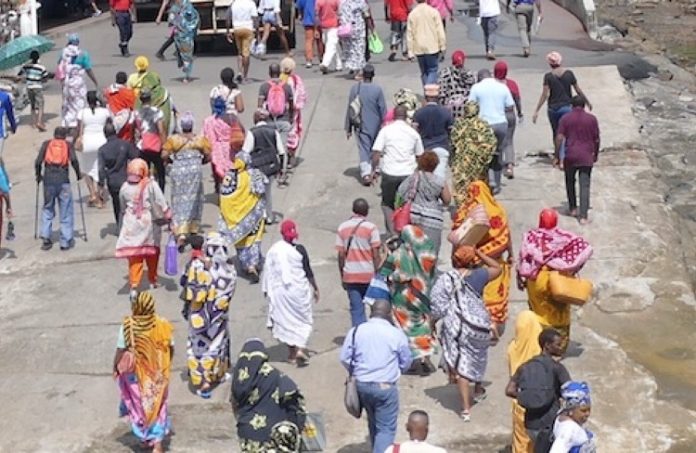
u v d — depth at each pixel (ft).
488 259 127.03
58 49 281.95
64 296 149.38
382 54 250.78
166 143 156.66
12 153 208.13
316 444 99.71
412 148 150.00
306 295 126.31
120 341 109.91
